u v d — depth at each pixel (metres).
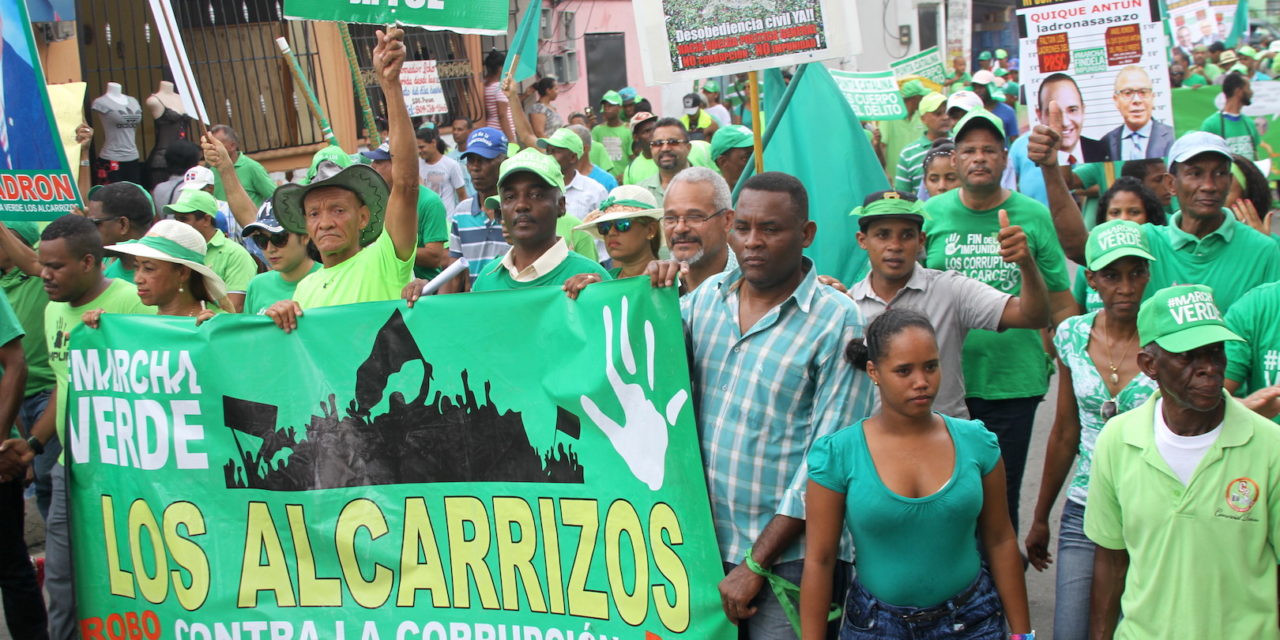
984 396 5.64
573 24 20.50
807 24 5.91
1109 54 7.17
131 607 4.86
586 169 10.10
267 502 4.58
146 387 4.74
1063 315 5.86
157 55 13.65
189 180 8.09
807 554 3.75
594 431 4.07
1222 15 16.45
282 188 5.40
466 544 4.30
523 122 10.23
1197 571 3.60
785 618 3.89
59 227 5.44
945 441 3.71
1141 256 4.37
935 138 11.53
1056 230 5.81
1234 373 4.40
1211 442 3.58
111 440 4.85
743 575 3.81
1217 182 5.10
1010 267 5.85
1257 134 9.52
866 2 25.61
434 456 4.34
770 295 3.97
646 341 3.95
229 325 4.59
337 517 4.47
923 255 5.71
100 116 12.46
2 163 6.12
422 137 11.66
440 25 5.31
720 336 4.04
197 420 4.68
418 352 4.33
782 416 3.88
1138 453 3.70
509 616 4.24
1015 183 10.07
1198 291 3.59
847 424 3.83
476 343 4.25
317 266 5.91
